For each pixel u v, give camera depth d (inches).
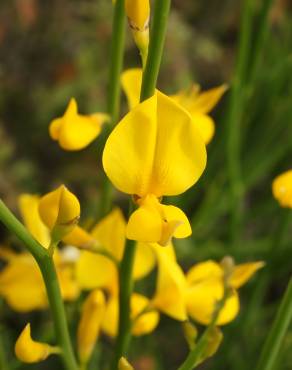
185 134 7.9
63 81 19.8
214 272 9.7
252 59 13.0
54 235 8.2
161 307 9.5
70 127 9.0
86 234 9.1
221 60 20.5
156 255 10.1
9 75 20.1
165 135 7.9
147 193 8.0
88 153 19.2
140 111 7.7
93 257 10.2
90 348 9.4
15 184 17.8
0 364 10.8
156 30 7.9
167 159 7.9
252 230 17.3
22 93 19.8
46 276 8.4
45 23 20.2
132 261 9.2
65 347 8.9
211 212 14.5
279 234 13.0
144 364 14.1
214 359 14.4
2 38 19.8
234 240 14.2
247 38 12.7
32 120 19.6
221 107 18.3
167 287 9.5
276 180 8.8
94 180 18.9
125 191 8.0
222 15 21.3
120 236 10.1
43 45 20.2
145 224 7.7
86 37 20.1
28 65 20.3
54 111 19.4
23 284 10.4
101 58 19.4
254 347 14.4
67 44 20.1
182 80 18.8
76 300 11.4
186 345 16.3
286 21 18.5
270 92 14.5
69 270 10.7
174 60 18.9
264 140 14.7
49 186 19.0
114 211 10.1
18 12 19.6
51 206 8.3
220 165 14.8
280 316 8.9
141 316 9.8
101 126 9.5
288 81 14.8
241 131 14.2
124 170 7.9
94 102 18.6
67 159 19.3
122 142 7.8
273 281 17.2
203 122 9.3
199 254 14.5
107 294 11.3
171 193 8.0
